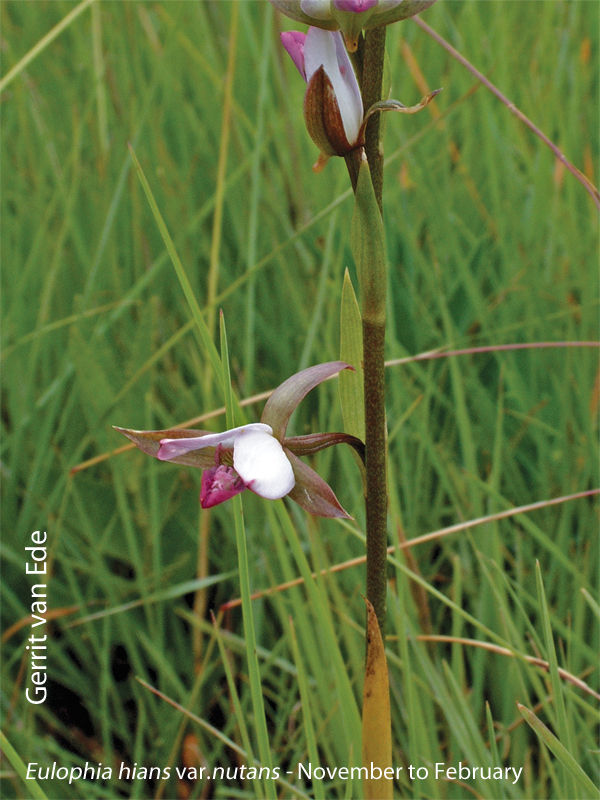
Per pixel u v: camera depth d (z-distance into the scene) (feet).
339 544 1.20
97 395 1.28
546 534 1.24
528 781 1.05
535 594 1.21
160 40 1.78
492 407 1.32
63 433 1.37
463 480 1.27
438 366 1.38
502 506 1.26
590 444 1.23
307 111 0.79
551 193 1.50
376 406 0.85
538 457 1.32
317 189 1.49
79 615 1.28
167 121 1.70
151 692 1.20
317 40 0.79
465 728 1.04
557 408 1.35
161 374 1.43
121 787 1.20
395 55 1.46
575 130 1.54
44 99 1.74
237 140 1.57
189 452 0.86
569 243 1.43
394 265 1.44
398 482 1.29
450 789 1.09
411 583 1.16
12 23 1.89
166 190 1.48
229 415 0.88
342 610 1.12
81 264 1.55
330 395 1.30
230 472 0.84
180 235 1.40
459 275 1.41
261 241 1.48
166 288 1.52
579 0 1.62
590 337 1.35
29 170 1.65
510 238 1.46
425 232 1.56
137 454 1.27
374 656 0.86
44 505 1.27
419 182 1.45
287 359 1.37
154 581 1.24
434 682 1.06
